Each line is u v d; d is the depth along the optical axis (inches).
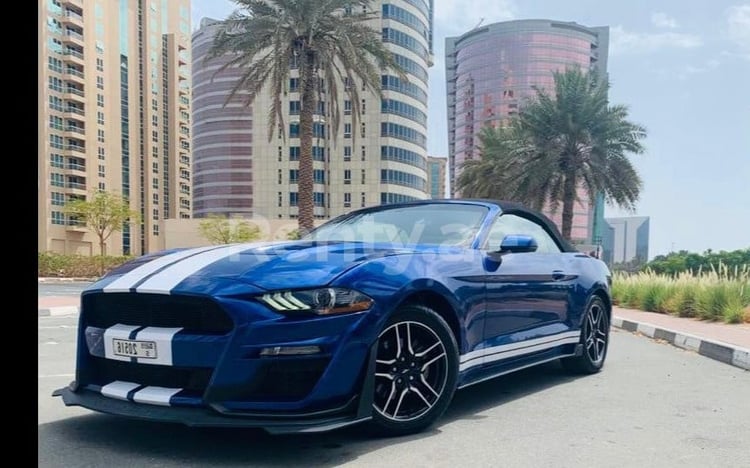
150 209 3442.4
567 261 194.5
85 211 1637.6
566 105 948.0
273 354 107.6
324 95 912.3
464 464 115.0
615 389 185.8
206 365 108.7
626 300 592.7
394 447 123.5
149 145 3447.3
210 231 1069.8
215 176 2726.4
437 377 134.9
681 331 325.4
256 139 2691.9
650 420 149.3
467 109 3405.5
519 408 159.3
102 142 2950.3
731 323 383.2
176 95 3693.4
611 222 2920.8
